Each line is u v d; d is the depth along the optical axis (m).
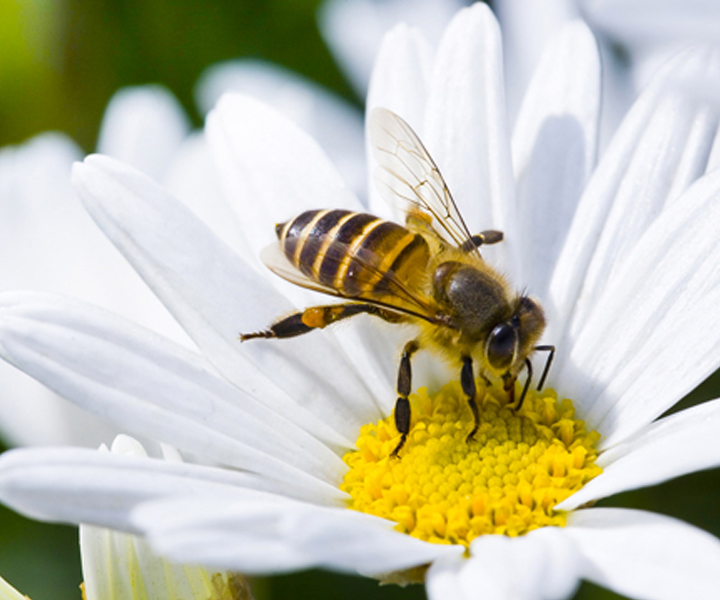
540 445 0.12
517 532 0.11
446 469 0.12
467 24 0.12
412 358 0.12
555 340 0.12
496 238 0.12
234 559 0.10
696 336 0.12
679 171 0.12
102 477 0.11
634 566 0.11
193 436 0.11
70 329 0.11
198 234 0.12
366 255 0.12
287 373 0.12
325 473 0.12
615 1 0.12
